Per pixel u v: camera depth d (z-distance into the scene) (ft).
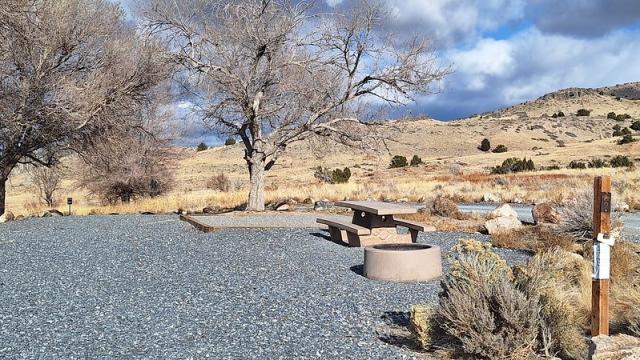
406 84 66.08
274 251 38.06
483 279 19.19
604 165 175.83
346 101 66.23
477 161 218.79
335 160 236.02
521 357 17.06
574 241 40.60
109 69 64.75
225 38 62.90
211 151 279.90
